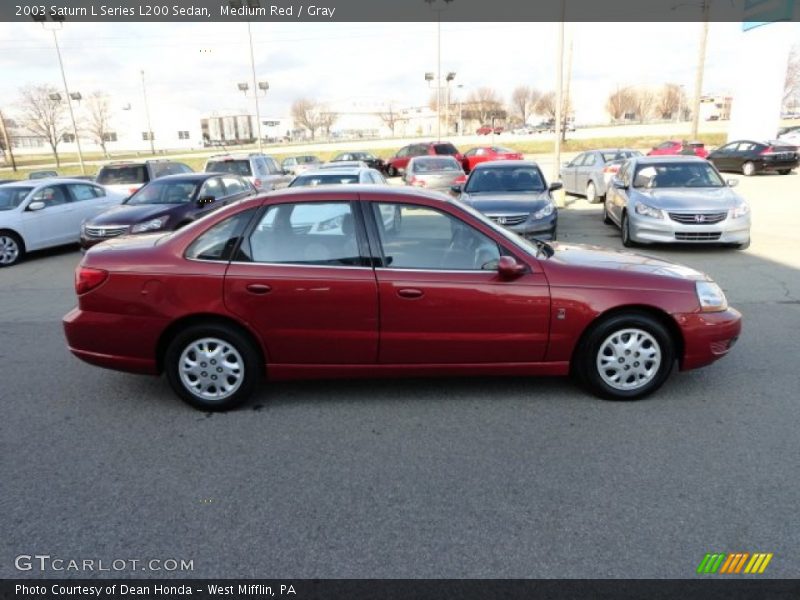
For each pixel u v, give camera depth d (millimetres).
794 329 5754
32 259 11586
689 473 3277
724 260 9109
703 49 32344
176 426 3994
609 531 2805
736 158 24594
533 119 104250
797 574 2518
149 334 4098
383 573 2572
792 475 3240
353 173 12078
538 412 4082
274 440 3764
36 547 2781
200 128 90125
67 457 3598
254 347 4141
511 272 3982
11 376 5008
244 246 4109
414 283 4012
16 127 71000
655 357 4164
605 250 4812
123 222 9891
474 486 3201
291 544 2768
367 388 4562
